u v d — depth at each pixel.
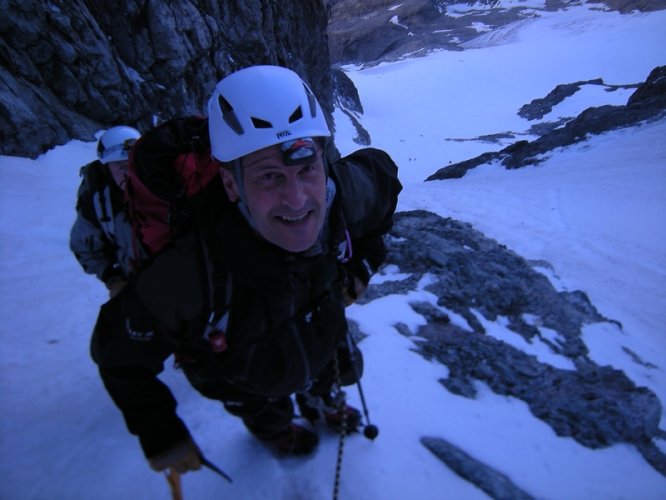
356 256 2.05
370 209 1.86
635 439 3.81
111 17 18.16
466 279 6.30
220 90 1.44
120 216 2.56
